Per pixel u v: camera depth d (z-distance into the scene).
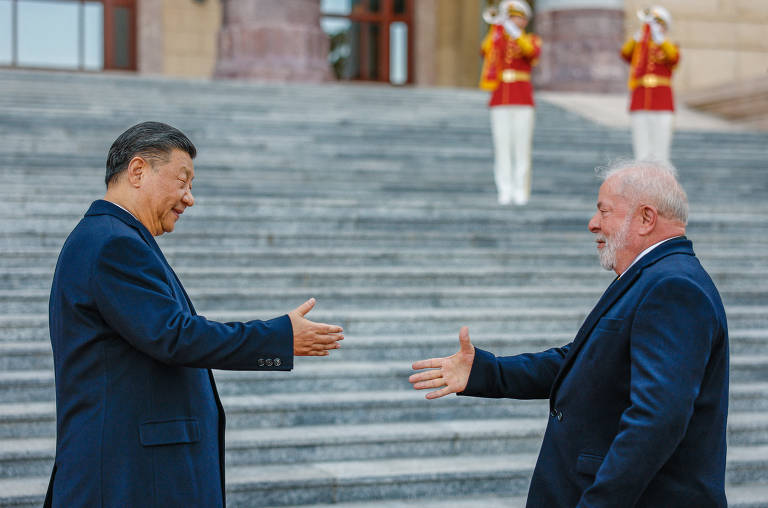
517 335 6.10
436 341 5.96
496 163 9.34
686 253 2.65
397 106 13.33
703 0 20.28
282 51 15.59
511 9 9.26
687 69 20.31
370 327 6.12
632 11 18.41
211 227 7.32
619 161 2.85
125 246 2.60
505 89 9.25
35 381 5.10
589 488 2.46
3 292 5.92
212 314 5.96
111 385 2.59
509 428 5.15
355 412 5.24
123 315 2.54
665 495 2.52
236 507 4.41
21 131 9.45
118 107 11.04
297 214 7.53
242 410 5.04
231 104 11.87
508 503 4.62
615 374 2.60
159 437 2.60
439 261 7.18
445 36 22.16
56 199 7.27
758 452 5.13
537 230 8.02
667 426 2.37
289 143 10.45
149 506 2.56
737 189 10.07
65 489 2.57
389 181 9.69
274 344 2.65
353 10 21.59
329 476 4.56
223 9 15.84
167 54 19.95
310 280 6.60
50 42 19.88
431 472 4.68
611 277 7.15
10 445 4.58
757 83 14.86
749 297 7.01
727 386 2.61
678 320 2.46
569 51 17.98
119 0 20.05
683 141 12.66
